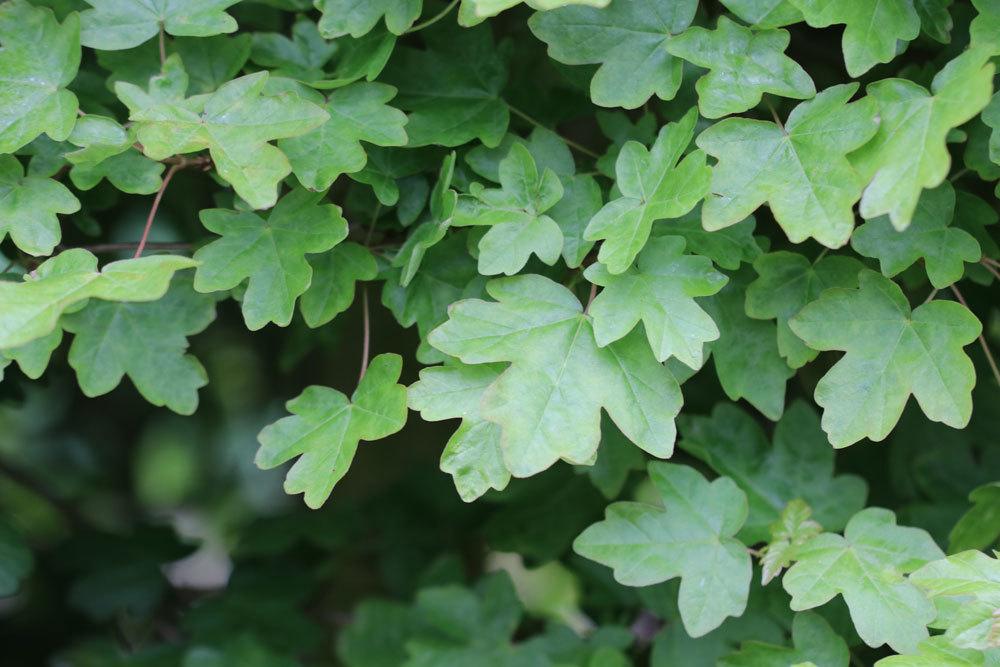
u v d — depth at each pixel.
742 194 1.02
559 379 1.03
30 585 1.42
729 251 1.06
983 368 1.18
